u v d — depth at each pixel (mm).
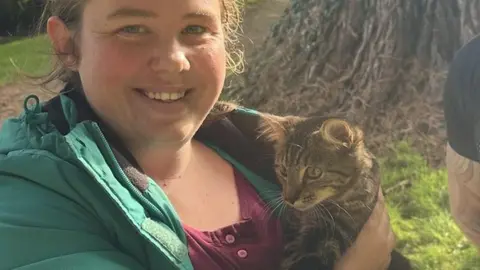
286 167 944
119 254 642
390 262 946
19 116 722
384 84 2262
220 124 912
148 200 670
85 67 699
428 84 2213
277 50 2566
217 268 757
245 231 809
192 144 880
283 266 830
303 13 2516
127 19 666
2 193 642
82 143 645
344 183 933
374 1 2301
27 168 641
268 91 2506
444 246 1727
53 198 635
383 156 2129
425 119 2184
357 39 2348
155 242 649
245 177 895
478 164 914
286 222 885
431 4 2213
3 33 4234
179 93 701
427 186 1972
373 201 934
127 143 739
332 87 2377
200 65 701
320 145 966
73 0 698
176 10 671
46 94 918
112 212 651
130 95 690
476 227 984
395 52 2252
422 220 1843
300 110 2408
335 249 884
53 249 611
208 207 820
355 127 1047
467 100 896
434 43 2215
